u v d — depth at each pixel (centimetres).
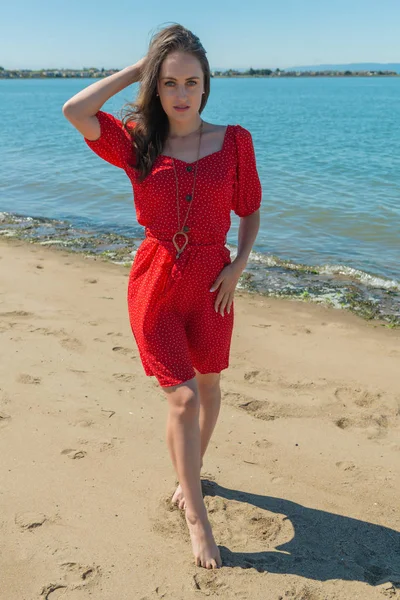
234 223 955
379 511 302
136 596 245
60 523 286
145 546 273
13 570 257
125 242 843
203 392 296
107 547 271
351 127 2922
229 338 284
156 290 263
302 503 307
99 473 324
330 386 430
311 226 941
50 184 1288
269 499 309
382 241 866
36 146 1991
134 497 306
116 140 266
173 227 262
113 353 468
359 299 631
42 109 4672
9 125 2952
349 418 387
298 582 254
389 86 15988
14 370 435
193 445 261
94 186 1262
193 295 266
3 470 324
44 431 361
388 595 247
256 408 398
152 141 264
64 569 258
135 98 271
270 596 246
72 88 14138
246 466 336
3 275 666
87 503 300
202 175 259
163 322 265
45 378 425
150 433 363
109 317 541
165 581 253
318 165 1575
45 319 532
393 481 325
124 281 652
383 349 500
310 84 19512
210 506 302
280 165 1572
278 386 429
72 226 941
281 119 3512
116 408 389
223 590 249
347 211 1030
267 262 758
